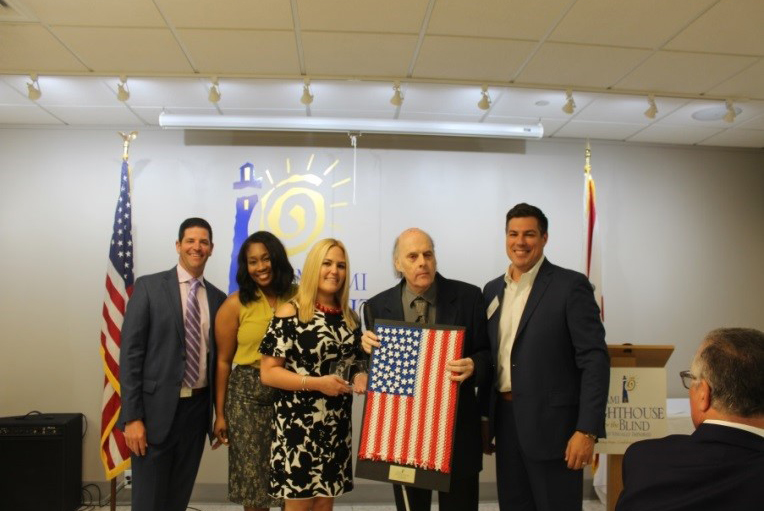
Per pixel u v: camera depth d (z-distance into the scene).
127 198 3.85
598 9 2.56
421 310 2.28
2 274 4.10
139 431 2.48
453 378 2.04
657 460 1.21
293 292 2.69
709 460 1.14
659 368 2.68
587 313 2.21
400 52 3.04
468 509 2.24
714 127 4.18
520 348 2.25
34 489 3.62
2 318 4.07
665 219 4.55
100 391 4.05
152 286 2.65
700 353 1.27
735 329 1.28
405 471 2.00
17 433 3.63
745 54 3.01
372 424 2.06
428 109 3.96
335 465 2.15
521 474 2.28
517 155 4.44
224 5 2.55
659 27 2.72
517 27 2.74
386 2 2.52
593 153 4.53
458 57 3.10
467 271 4.34
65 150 4.20
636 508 1.16
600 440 2.63
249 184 4.25
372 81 3.45
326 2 2.53
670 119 4.03
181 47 2.99
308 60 3.16
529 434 2.17
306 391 2.14
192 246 2.68
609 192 4.52
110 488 3.83
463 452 2.19
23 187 4.16
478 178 4.40
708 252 4.57
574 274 2.30
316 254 2.21
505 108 3.90
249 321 2.61
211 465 4.04
